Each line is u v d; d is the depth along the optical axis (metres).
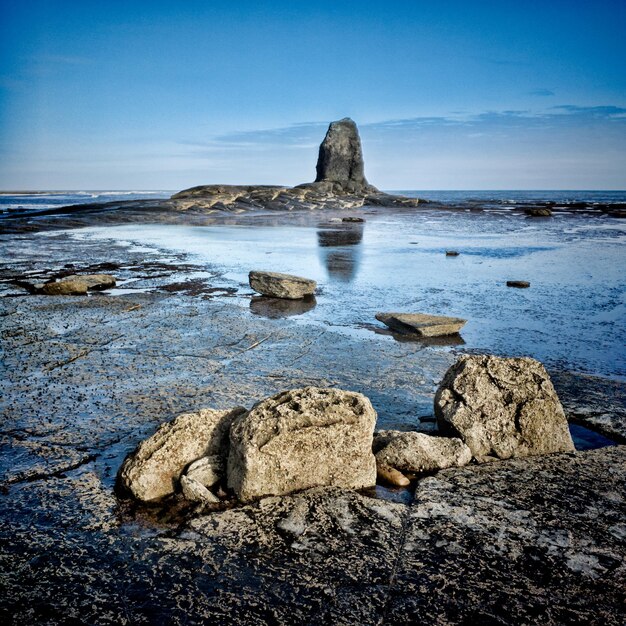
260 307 10.04
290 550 3.00
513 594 2.65
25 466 3.98
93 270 14.38
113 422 4.80
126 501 3.56
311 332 8.20
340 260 17.23
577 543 3.08
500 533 3.17
